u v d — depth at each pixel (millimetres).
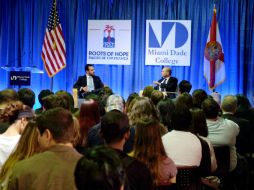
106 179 1215
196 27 10117
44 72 10531
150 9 10203
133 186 2244
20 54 10625
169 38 10078
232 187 4359
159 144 2711
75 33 10422
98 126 3350
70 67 10484
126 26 10188
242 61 10039
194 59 10148
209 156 3258
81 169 1233
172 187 2793
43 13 10492
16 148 2457
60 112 2156
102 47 10242
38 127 2160
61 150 2102
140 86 10281
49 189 2020
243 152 4680
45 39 9625
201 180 3361
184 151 3172
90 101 3682
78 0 10391
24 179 2035
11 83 9070
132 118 3668
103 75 10359
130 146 3219
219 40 9469
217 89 10094
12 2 10562
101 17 10336
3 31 10625
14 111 2967
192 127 3641
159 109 4316
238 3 10000
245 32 10039
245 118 5133
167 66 10117
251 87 10062
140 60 10273
